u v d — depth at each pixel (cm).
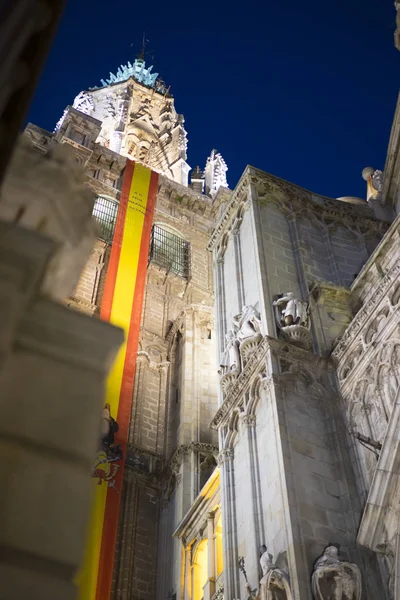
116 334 450
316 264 2370
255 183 2584
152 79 7450
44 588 343
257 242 2316
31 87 367
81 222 520
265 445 1723
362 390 1733
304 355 1897
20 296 385
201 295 4297
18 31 364
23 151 510
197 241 4709
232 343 2105
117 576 2577
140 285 3294
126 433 2544
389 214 2800
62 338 431
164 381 3512
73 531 368
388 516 1415
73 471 388
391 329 1694
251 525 1609
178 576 2411
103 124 6316
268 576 1373
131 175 4131
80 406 412
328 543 1454
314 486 1573
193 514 2402
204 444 2912
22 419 391
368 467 1596
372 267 2131
